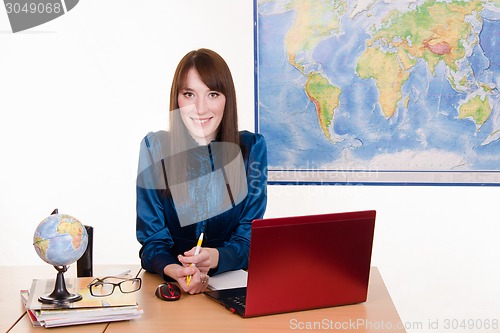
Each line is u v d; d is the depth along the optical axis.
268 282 1.72
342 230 1.78
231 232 2.33
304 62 3.45
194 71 2.29
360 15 3.41
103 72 3.53
